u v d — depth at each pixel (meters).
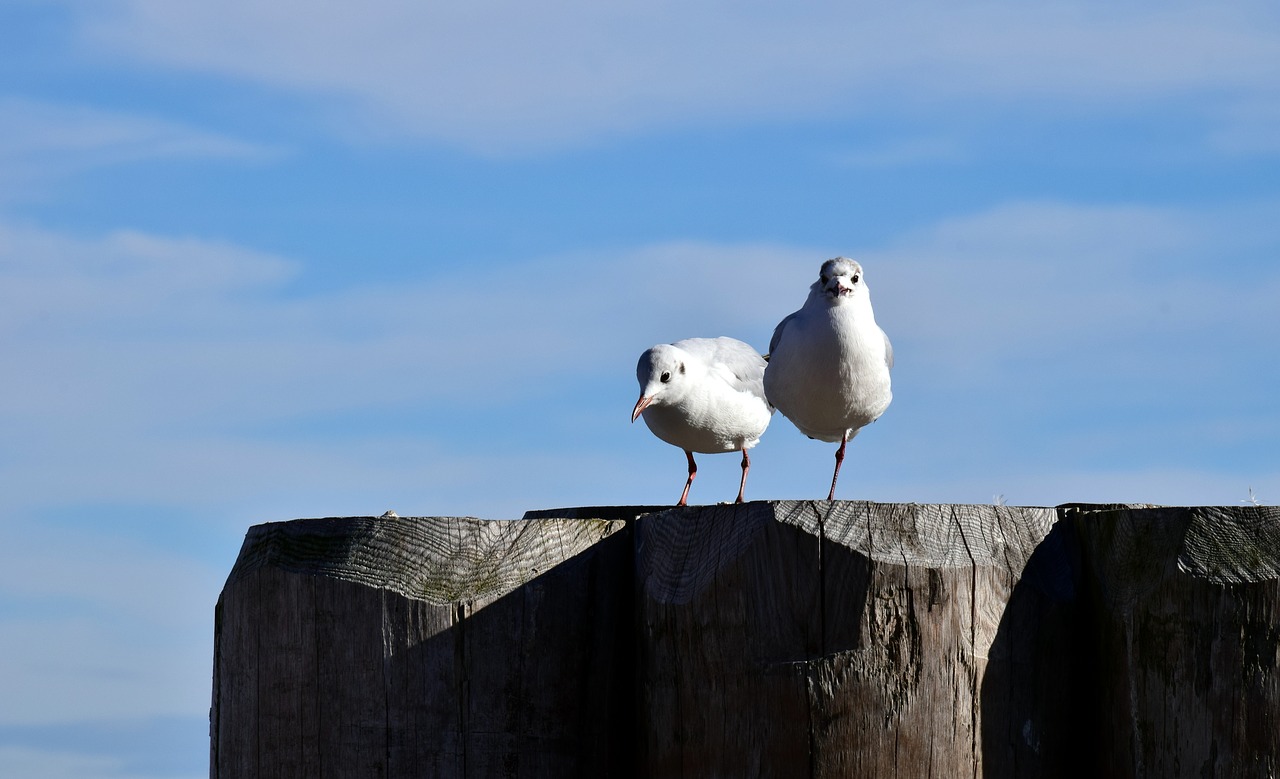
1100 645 7.82
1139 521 7.68
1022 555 7.87
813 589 7.57
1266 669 7.20
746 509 7.87
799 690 7.49
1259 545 7.37
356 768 8.12
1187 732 7.36
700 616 7.84
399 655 8.09
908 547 7.59
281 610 8.45
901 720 7.43
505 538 8.38
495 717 8.12
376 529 8.42
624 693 8.50
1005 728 7.66
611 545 8.56
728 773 7.70
